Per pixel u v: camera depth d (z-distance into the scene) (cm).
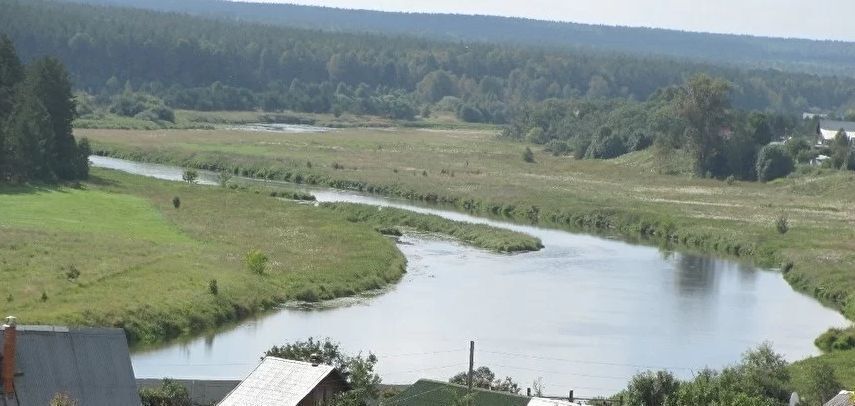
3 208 14175
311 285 11356
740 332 10544
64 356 5481
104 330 5678
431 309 10894
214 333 9675
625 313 11125
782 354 9731
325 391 6350
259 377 6388
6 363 5266
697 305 11694
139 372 8306
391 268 12550
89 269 10800
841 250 14838
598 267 13712
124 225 13838
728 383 7538
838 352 9562
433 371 8619
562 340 9900
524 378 8594
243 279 11125
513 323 10431
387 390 7388
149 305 9700
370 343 9469
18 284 9894
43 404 5284
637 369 9038
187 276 10906
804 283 13112
